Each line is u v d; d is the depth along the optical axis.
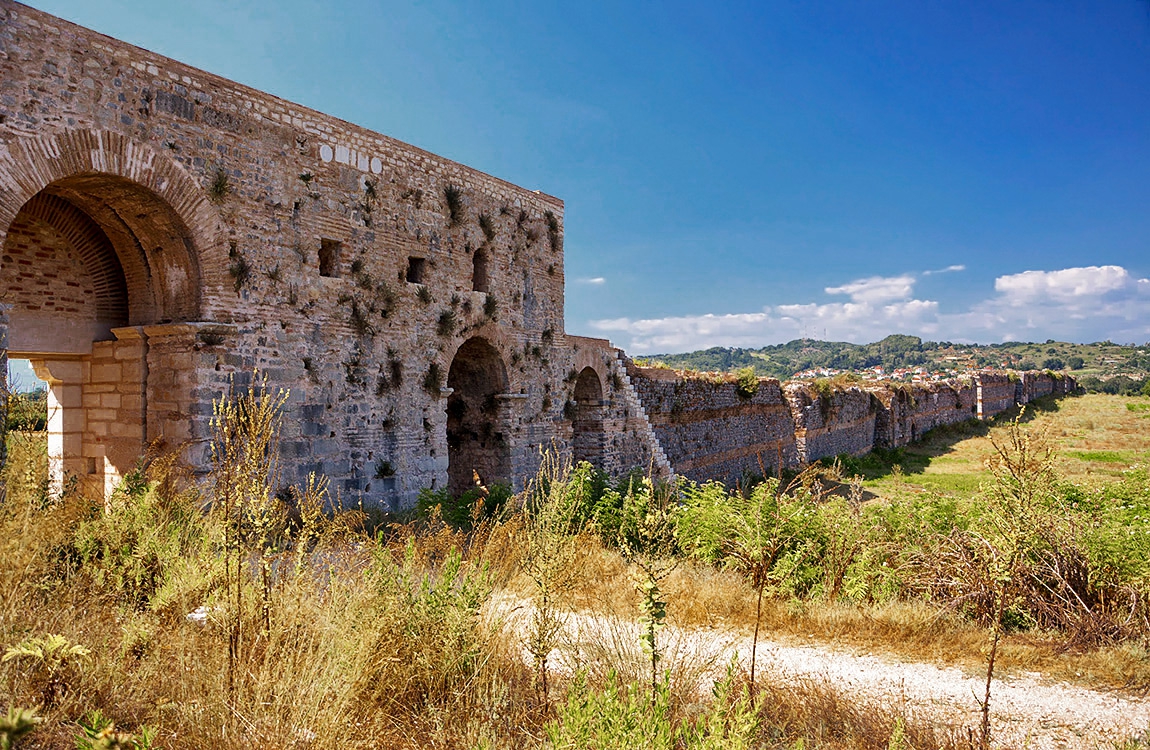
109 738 3.45
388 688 5.77
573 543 7.94
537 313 23.91
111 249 15.06
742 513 12.22
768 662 7.91
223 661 5.21
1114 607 9.16
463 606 6.37
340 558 7.59
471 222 21.02
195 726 4.60
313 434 15.94
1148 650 8.20
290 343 15.54
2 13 11.25
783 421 39.59
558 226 25.20
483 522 12.50
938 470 41.78
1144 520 11.27
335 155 16.80
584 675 5.37
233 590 6.09
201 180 13.90
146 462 13.80
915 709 6.68
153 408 14.20
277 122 15.46
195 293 14.03
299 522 13.96
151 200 13.38
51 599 6.07
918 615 9.34
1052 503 10.70
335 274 16.80
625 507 13.69
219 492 5.77
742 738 4.73
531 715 5.77
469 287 20.83
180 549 7.55
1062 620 9.11
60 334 14.50
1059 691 7.23
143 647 5.68
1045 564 9.56
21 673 4.71
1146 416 64.06
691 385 32.00
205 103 14.05
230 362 14.25
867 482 35.84
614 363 27.42
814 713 6.39
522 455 22.95
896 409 55.00
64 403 15.36
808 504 12.73
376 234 17.78
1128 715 6.61
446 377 19.83
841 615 9.38
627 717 4.51
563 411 24.97
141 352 14.32
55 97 11.80
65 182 12.71
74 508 7.96
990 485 10.24
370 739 5.04
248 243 14.75
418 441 18.78
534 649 6.12
